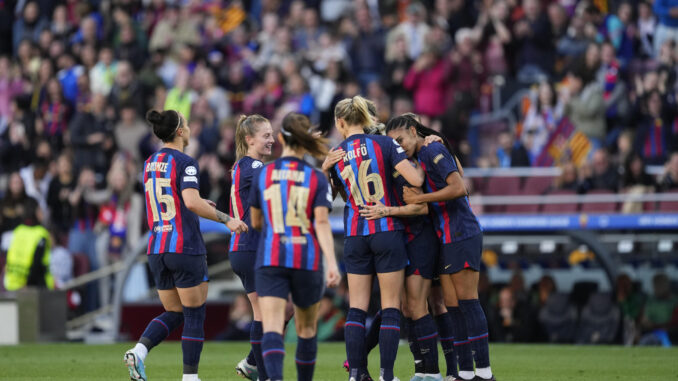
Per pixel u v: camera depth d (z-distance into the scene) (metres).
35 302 52.19
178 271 26.12
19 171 68.56
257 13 83.19
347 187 25.95
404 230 26.34
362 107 26.20
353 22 75.62
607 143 63.59
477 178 57.97
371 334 29.33
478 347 26.70
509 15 70.50
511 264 58.66
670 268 56.56
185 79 68.75
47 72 74.12
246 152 27.44
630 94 66.06
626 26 70.69
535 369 34.16
